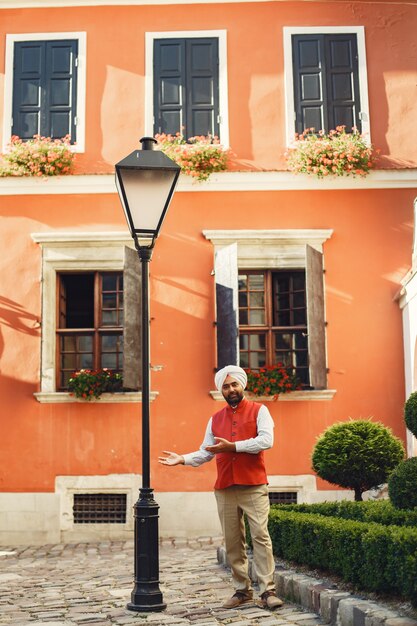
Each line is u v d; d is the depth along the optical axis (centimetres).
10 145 1182
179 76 1196
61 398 1116
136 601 596
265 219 1157
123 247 1145
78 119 1187
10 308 1145
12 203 1166
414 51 1198
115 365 1150
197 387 1128
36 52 1206
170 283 1146
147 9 1206
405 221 1156
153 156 661
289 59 1197
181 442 1118
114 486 1107
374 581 508
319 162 1143
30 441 1117
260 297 1161
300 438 1112
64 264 1150
